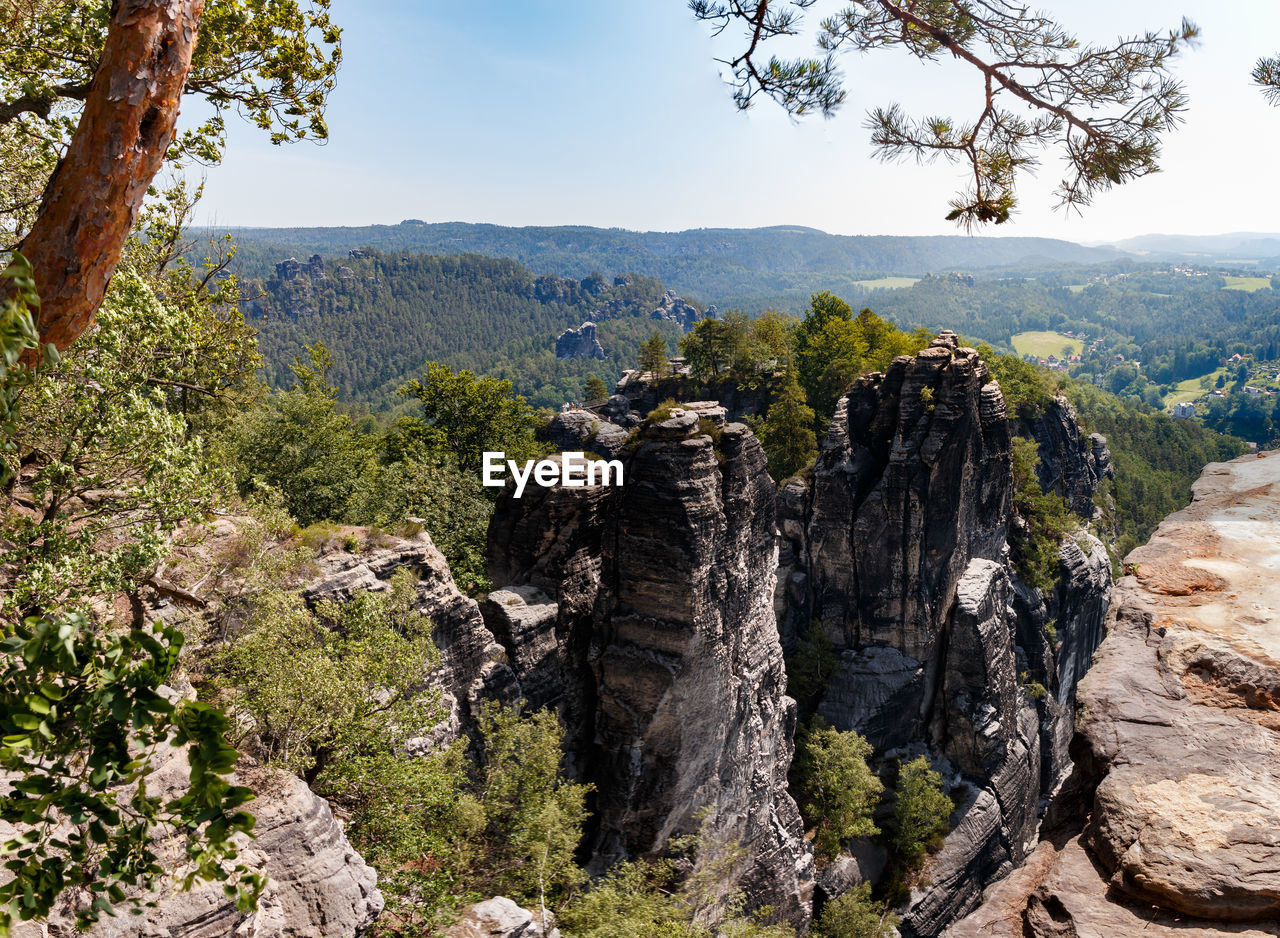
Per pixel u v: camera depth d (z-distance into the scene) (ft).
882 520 235.40
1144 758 23.36
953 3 42.09
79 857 19.81
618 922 97.96
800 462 308.60
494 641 134.10
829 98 44.01
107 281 26.81
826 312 425.28
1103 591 345.92
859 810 197.57
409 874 84.07
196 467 65.05
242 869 20.99
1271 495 40.11
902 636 237.25
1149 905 19.70
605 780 146.92
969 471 241.96
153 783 55.98
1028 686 279.90
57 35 69.77
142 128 26.02
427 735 112.06
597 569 155.94
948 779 236.43
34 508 68.03
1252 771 22.21
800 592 244.83
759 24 43.09
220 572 89.40
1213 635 27.61
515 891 102.22
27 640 17.72
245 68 77.25
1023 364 455.22
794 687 236.02
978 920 22.41
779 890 171.83
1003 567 270.87
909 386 238.07
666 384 419.74
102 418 59.72
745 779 162.09
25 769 19.04
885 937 187.52
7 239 74.90
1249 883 18.67
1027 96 42.11
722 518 145.89
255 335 105.29
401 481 192.24
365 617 90.22
